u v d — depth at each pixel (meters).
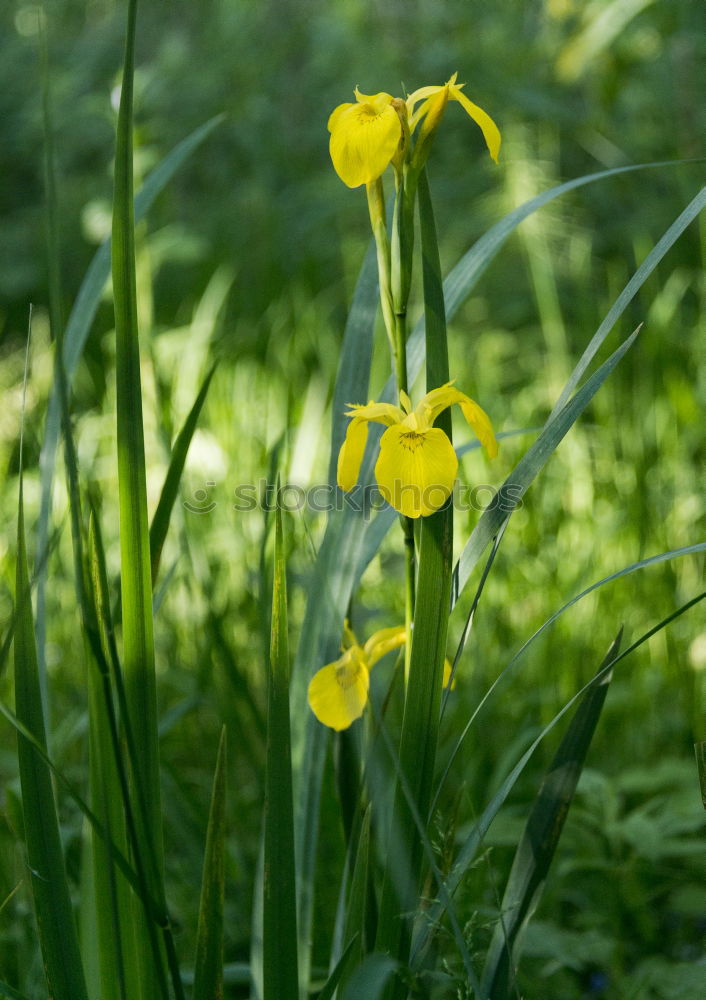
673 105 5.71
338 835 2.21
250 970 2.11
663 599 3.05
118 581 1.99
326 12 7.18
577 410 1.93
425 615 1.96
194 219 7.12
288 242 6.94
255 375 4.65
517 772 1.94
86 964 2.03
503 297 6.37
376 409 1.95
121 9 7.83
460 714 2.49
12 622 1.93
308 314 5.13
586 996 2.26
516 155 5.32
